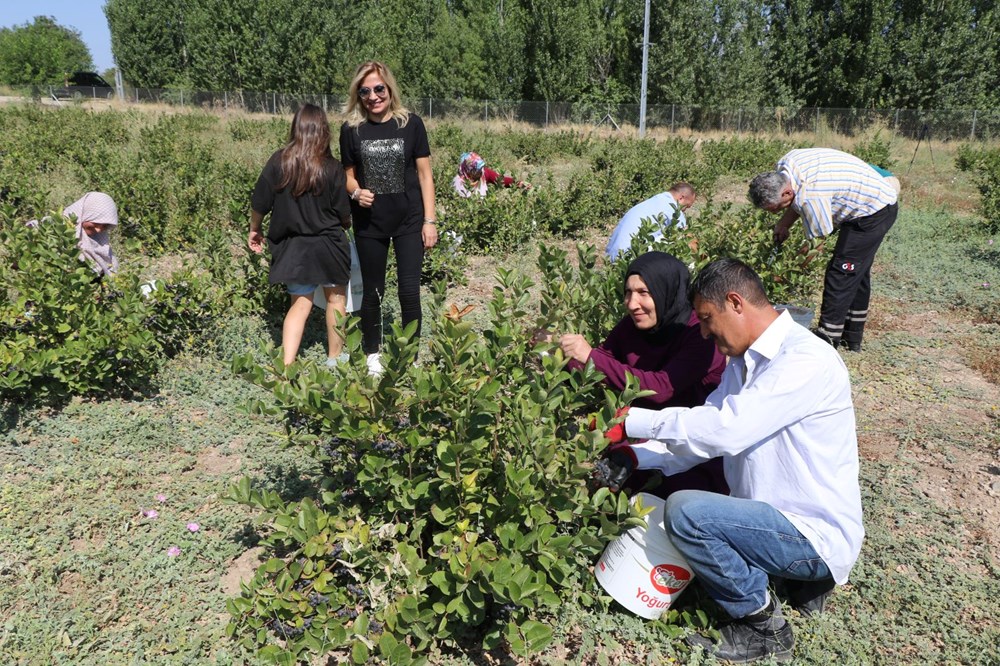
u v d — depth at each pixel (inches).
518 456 107.7
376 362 186.7
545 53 1520.7
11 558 121.3
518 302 140.9
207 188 359.6
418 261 193.2
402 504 106.5
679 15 1444.4
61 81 2778.1
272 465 151.7
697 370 126.9
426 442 104.6
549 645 111.0
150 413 169.5
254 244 192.7
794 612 117.6
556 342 138.2
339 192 177.8
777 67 1454.2
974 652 111.2
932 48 1322.6
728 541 103.7
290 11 1540.4
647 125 1457.9
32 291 176.4
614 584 114.1
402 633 103.2
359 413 107.2
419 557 112.7
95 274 202.4
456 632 109.4
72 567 121.2
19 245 194.5
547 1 1493.6
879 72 1362.0
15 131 617.0
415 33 1612.9
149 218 308.5
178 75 1866.4
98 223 203.3
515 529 100.3
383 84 177.6
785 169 205.8
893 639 114.2
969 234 394.0
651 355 132.7
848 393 104.3
